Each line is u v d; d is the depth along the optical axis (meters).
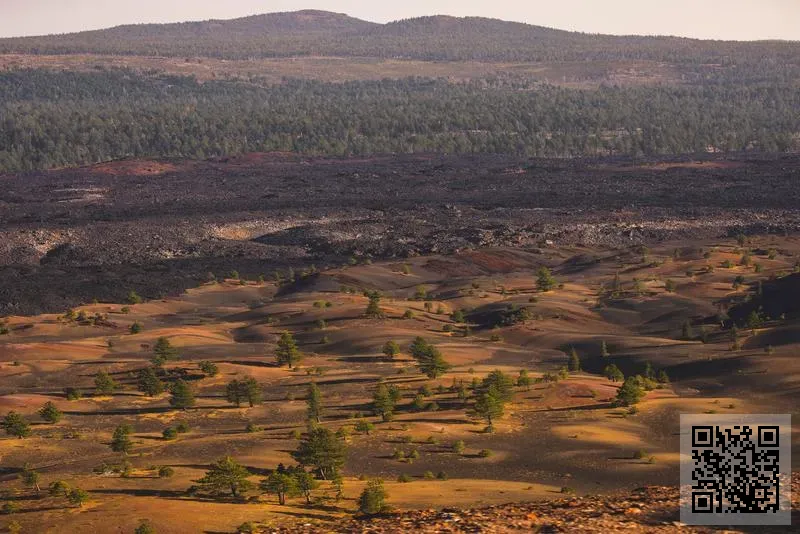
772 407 136.12
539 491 93.31
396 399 149.00
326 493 89.81
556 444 120.56
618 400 141.25
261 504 83.94
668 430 127.62
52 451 126.31
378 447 121.38
